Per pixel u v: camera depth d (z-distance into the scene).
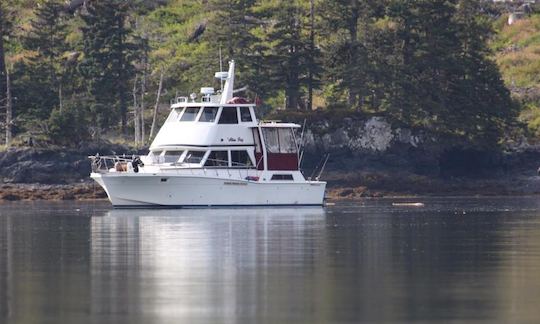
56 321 136.62
